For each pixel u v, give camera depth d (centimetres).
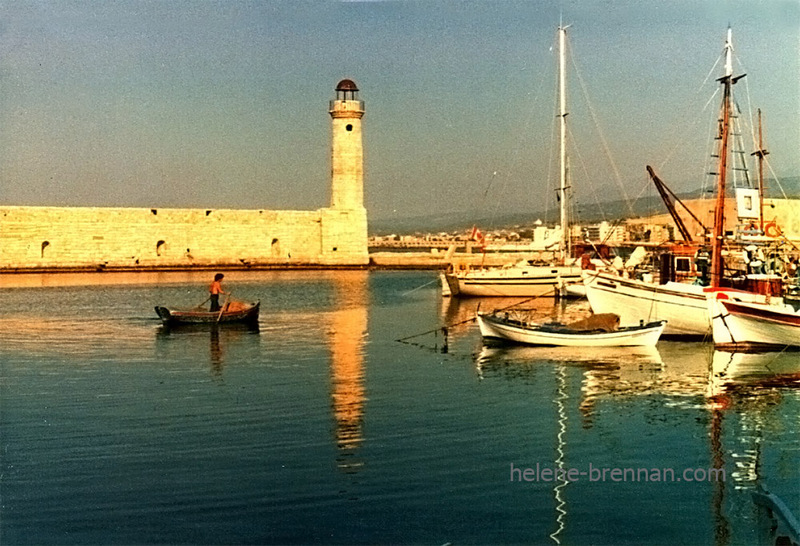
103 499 1565
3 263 10275
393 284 8488
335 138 11919
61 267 10544
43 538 1397
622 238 8706
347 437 1978
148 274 10150
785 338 3322
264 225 11706
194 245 11344
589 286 4000
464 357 3194
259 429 2053
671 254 4188
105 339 3775
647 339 3403
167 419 2156
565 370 2889
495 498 1585
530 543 1393
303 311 5306
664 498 1592
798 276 3878
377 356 3241
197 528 1438
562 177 6353
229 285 8212
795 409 2281
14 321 4566
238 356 3244
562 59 6191
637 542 1395
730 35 3584
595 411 2259
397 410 2259
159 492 1602
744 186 3888
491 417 2184
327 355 3269
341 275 10412
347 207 12000
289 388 2569
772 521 1467
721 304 3356
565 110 6244
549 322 3916
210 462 1781
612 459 1822
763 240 3781
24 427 2077
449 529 1441
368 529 1440
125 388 2575
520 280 6281
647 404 2347
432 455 1836
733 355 3228
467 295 6394
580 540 1398
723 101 3622
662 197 5775
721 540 1395
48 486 1633
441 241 17975
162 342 3669
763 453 1870
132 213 10988
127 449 1878
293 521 1470
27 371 2891
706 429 2070
